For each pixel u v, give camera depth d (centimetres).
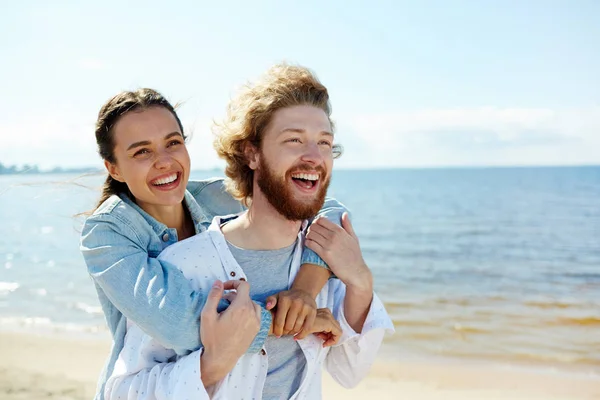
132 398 199
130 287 201
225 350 189
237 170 233
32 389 559
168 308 193
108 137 251
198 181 293
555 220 2530
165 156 247
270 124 216
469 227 2367
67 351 695
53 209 2808
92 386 568
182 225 269
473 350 705
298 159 211
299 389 208
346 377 237
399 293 1120
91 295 1070
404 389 567
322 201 218
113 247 217
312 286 215
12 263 1505
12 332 795
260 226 221
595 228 2239
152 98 255
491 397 550
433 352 697
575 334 785
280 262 221
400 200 3822
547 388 575
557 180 6125
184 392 184
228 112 239
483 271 1388
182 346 193
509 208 3088
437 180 7050
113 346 226
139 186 248
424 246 1894
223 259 214
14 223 2416
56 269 1395
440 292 1124
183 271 213
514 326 834
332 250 219
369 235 2211
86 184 281
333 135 223
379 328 219
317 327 209
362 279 219
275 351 210
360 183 6500
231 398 199
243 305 191
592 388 576
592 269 1391
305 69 227
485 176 7862
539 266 1452
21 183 283
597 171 9550
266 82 223
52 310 946
